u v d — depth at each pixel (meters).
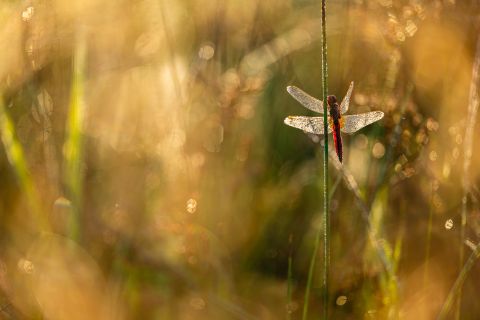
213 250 1.28
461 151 1.22
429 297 1.19
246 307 1.24
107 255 1.24
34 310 1.18
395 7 1.24
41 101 1.26
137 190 1.31
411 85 1.21
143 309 1.22
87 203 1.28
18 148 1.21
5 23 1.25
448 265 1.21
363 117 1.01
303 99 1.02
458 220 1.21
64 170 1.25
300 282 1.26
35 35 1.25
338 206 1.26
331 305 1.22
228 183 1.33
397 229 1.23
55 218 1.24
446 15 1.22
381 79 1.26
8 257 1.22
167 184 1.31
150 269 1.23
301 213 1.32
